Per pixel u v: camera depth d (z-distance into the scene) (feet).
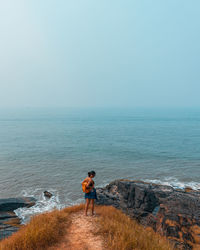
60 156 247.09
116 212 38.37
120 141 371.15
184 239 36.24
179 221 40.91
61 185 146.51
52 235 23.15
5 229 63.62
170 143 346.33
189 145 326.03
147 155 250.98
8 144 338.13
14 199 109.29
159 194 55.83
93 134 489.26
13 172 178.40
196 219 41.11
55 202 116.67
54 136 449.89
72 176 168.45
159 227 41.55
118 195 70.79
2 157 241.35
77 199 122.11
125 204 63.52
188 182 153.38
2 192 132.26
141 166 200.03
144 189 59.31
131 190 63.26
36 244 21.33
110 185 80.18
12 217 92.07
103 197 71.20
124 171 182.91
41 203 113.70
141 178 164.04
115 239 22.25
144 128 644.27
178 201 50.19
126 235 23.48
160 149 291.17
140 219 54.44
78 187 142.82
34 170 185.26
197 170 186.19
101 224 26.78
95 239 23.00
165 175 171.01
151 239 25.70
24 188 139.85
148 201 56.24
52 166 199.93
